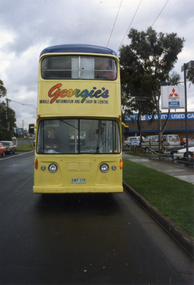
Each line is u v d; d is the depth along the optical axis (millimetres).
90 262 3930
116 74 7422
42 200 8258
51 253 4242
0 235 5070
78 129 7133
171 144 28281
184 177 11484
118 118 7238
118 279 3453
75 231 5328
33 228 5500
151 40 27562
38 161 6977
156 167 15477
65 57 7309
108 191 6984
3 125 54188
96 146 7137
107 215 6551
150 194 8094
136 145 31000
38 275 3535
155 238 4961
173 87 19438
